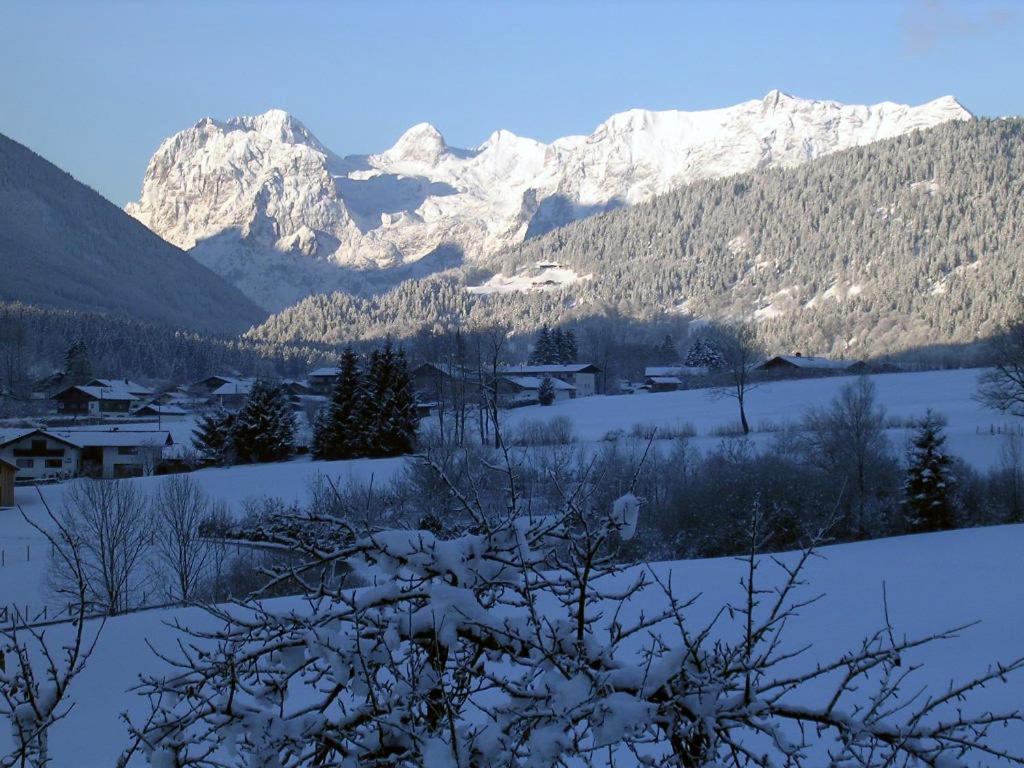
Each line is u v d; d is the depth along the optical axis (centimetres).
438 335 9506
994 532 4238
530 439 5266
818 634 2308
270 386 8212
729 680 506
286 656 522
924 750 461
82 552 3594
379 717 480
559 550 570
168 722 486
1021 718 461
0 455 8300
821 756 1410
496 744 466
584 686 478
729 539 4272
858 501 4691
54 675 498
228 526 3453
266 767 479
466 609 521
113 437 8575
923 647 2197
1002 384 7675
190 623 2219
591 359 19662
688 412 9550
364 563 570
